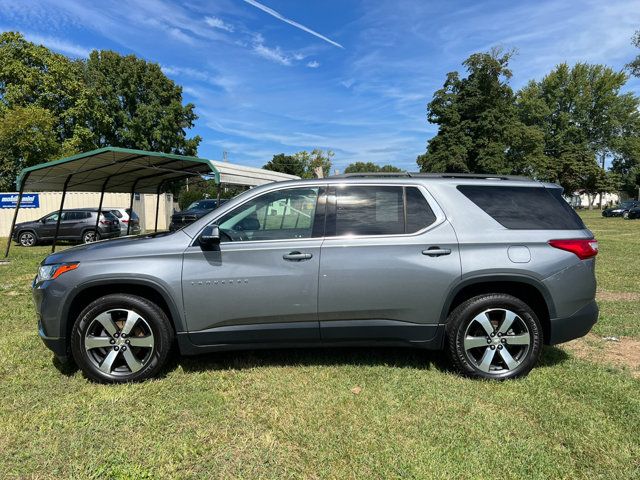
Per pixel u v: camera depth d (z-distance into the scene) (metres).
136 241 3.96
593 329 5.34
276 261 3.77
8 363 4.29
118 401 3.50
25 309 6.57
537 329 3.82
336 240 3.84
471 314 3.80
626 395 3.52
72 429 3.10
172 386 3.77
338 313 3.80
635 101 64.69
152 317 3.79
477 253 3.79
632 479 2.53
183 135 44.97
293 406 3.40
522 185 4.08
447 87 41.81
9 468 2.68
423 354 4.48
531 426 3.10
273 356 4.44
